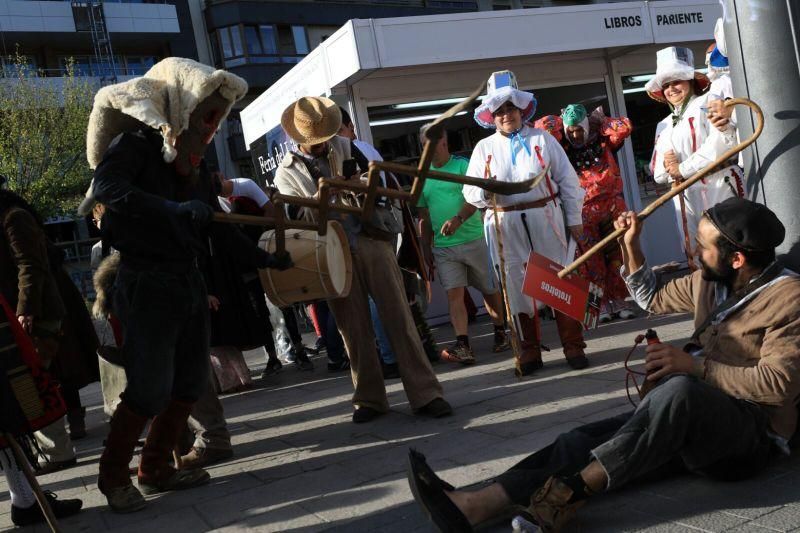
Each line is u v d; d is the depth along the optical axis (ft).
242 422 17.46
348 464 12.41
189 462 13.85
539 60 28.73
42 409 10.86
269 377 24.06
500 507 8.55
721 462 9.03
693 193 16.44
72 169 87.61
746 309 8.81
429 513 8.29
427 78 27.17
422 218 21.40
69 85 89.71
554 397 14.76
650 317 22.99
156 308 11.28
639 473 8.31
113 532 10.77
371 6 113.91
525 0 119.65
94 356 18.81
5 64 92.53
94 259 18.08
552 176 17.83
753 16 10.61
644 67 30.66
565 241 17.85
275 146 31.12
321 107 14.48
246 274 20.93
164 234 11.33
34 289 12.80
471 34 25.82
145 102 10.55
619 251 22.70
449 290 20.61
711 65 17.39
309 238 13.16
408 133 27.14
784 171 10.52
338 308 15.08
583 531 8.50
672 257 30.99
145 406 11.41
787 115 10.47
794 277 8.75
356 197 14.48
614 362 17.38
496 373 18.30
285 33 109.29
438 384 14.82
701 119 16.88
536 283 14.43
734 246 8.76
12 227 12.85
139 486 12.49
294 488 11.57
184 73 10.79
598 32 27.78
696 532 8.04
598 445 8.84
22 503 11.57
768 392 8.40
